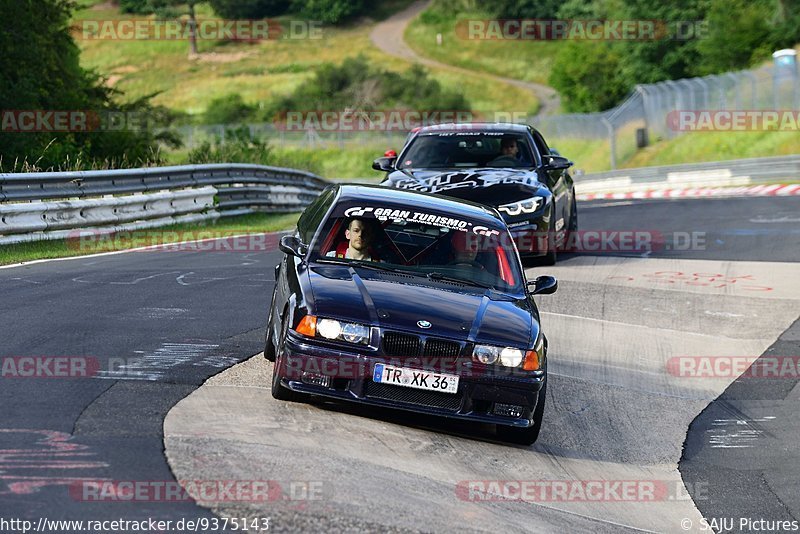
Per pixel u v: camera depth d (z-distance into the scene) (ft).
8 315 108.88
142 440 68.64
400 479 69.21
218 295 133.08
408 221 93.76
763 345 129.59
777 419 100.68
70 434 68.54
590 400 102.47
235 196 264.52
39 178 178.40
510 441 85.10
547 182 164.45
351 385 78.38
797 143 495.00
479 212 98.63
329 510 60.18
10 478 59.21
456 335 78.95
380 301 81.20
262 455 68.85
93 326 106.11
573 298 150.41
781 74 517.96
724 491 80.53
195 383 86.07
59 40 354.33
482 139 168.25
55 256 165.07
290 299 83.15
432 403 79.10
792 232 223.92
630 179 472.03
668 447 90.79
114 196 209.46
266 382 89.25
